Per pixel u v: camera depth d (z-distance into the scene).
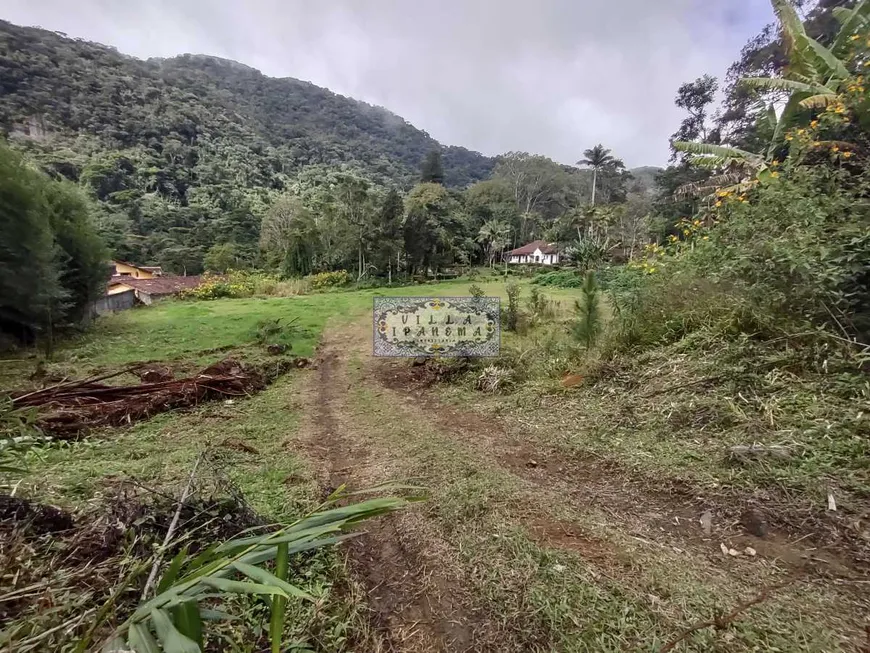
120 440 3.87
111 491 2.21
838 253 3.22
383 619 1.66
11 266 7.77
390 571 1.96
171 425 4.37
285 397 5.48
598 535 2.13
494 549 2.04
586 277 5.55
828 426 2.57
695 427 3.09
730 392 3.26
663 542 2.05
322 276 25.66
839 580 1.69
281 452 3.61
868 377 2.84
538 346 6.23
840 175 3.93
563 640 1.48
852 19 5.79
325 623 1.57
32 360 7.50
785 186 4.09
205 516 1.90
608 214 28.66
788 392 3.01
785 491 2.22
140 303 19.77
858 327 3.12
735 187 5.09
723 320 4.01
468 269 32.75
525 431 3.74
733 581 1.74
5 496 1.83
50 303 8.76
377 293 20.08
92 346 8.76
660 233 15.05
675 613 1.56
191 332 10.38
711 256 4.50
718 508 2.24
